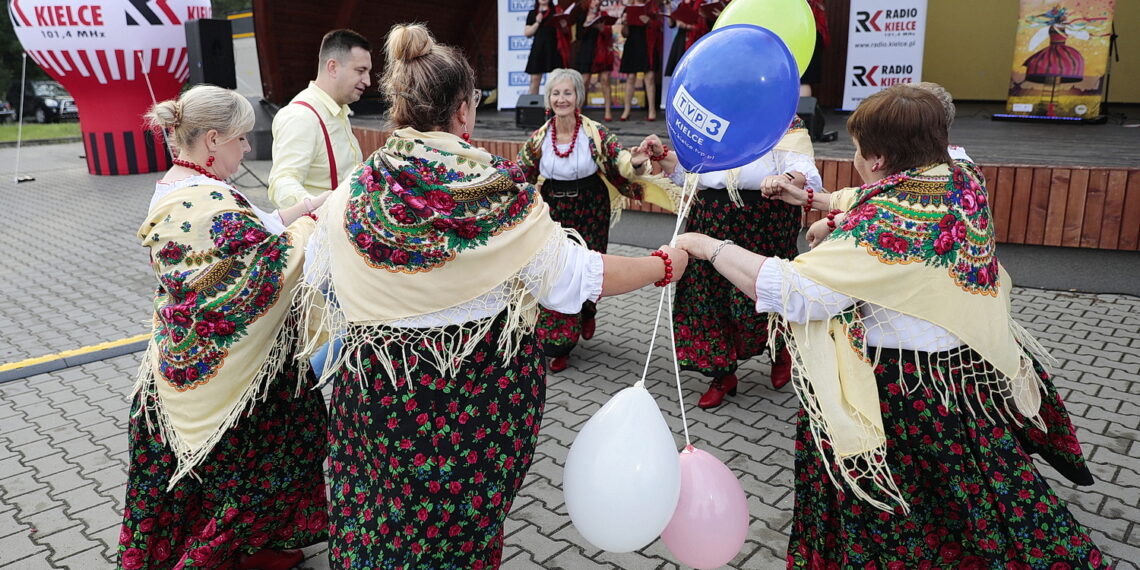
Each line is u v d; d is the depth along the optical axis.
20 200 10.15
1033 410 2.07
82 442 3.69
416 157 1.70
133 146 12.10
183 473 2.15
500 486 1.84
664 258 1.99
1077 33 8.77
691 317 3.78
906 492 1.95
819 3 7.89
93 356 4.74
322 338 2.11
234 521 2.33
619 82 11.84
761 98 2.09
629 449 1.85
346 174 3.35
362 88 3.32
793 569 2.19
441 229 1.68
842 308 1.91
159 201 2.11
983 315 1.90
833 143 7.70
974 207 1.91
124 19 11.01
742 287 2.04
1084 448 3.33
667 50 11.15
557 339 4.30
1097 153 6.25
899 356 1.91
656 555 2.76
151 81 11.61
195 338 2.10
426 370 1.75
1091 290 5.54
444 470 1.77
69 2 10.87
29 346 5.00
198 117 2.12
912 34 9.63
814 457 2.05
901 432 1.92
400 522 1.79
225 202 2.12
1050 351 4.43
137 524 2.29
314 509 2.50
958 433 1.89
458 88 1.74
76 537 2.92
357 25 12.77
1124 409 3.69
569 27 9.55
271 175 3.13
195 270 2.08
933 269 1.85
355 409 1.82
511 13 11.52
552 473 3.33
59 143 17.36
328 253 1.81
